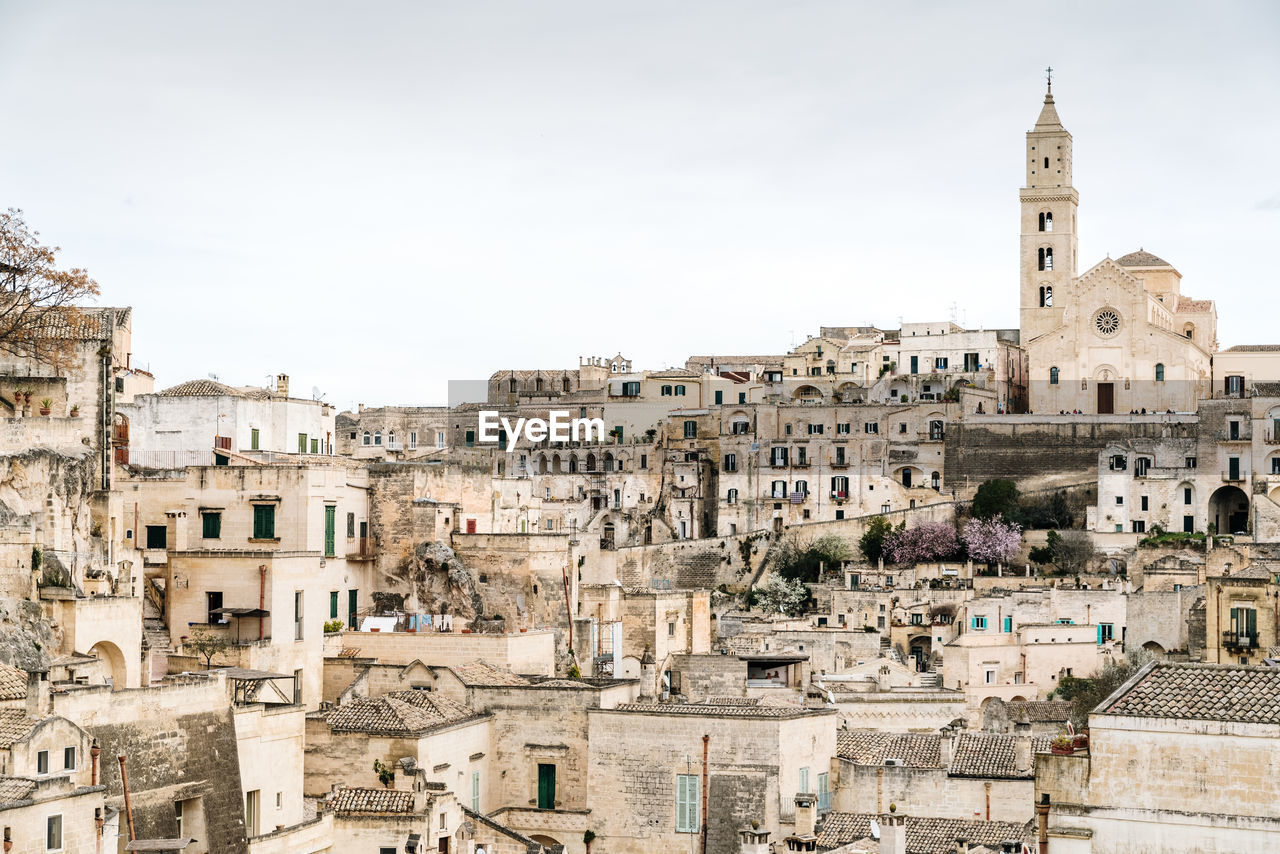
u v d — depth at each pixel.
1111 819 67.06
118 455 145.38
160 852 86.12
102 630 95.50
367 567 138.25
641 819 110.25
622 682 122.31
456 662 123.56
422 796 98.94
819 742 114.81
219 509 121.19
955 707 153.50
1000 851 97.88
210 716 92.56
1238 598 139.88
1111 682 180.62
